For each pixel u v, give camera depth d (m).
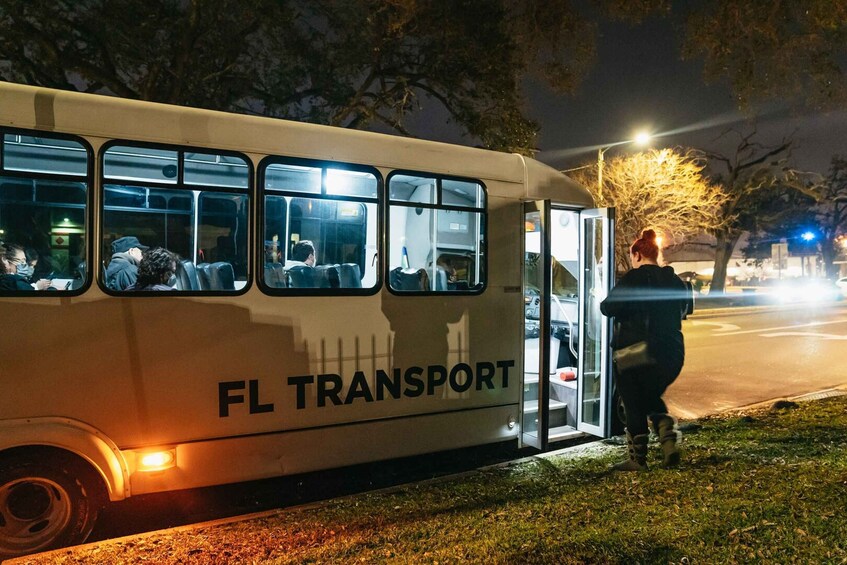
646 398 4.92
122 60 13.93
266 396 4.74
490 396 5.84
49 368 4.03
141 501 5.27
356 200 5.13
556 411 6.73
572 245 6.79
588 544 3.54
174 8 13.32
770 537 3.50
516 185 6.01
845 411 7.14
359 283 5.20
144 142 4.34
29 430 3.93
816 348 14.25
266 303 4.73
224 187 4.59
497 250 5.88
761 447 5.59
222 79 14.38
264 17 13.31
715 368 11.78
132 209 4.35
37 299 4.01
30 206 4.04
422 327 5.43
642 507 4.10
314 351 4.93
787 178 31.05
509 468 5.45
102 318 4.19
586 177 26.83
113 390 4.22
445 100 15.21
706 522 3.74
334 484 5.77
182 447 4.44
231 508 5.17
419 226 5.47
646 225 25.70
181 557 3.70
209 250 4.61
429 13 12.64
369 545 3.72
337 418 5.04
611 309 4.87
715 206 27.92
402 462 6.37
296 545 3.86
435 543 3.72
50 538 4.02
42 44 12.55
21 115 4.01
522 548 3.54
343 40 14.78
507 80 13.66
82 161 4.18
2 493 3.91
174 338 4.41
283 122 4.86
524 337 6.03
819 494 4.11
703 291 40.72
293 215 4.96
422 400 5.45
